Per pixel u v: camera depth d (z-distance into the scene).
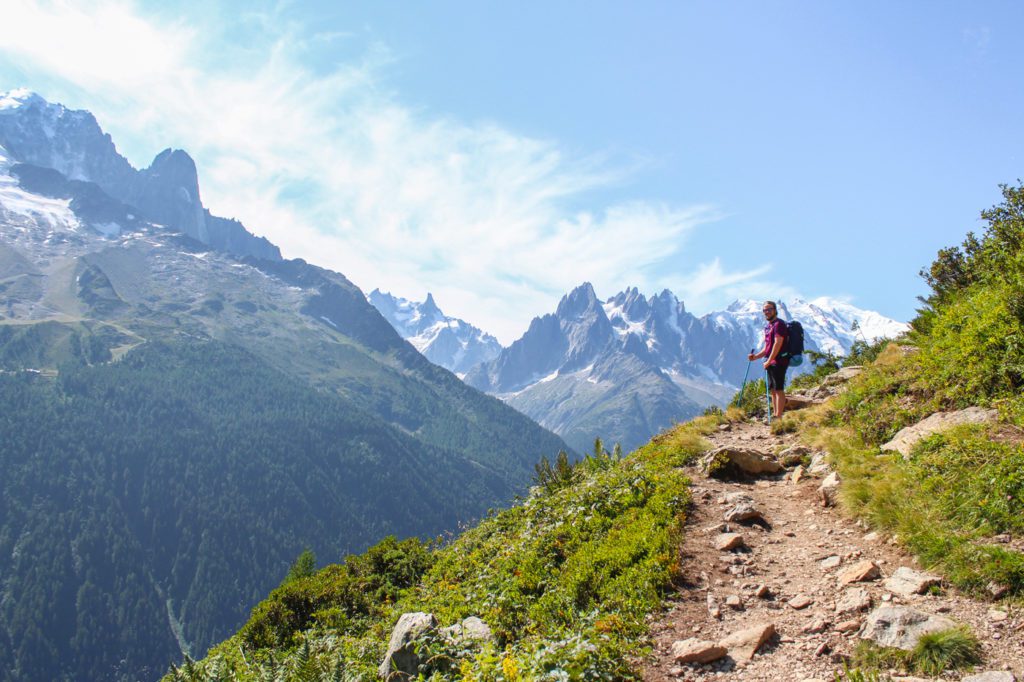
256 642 13.69
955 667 5.41
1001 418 8.92
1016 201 14.04
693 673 6.29
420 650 7.89
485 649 7.23
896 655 5.75
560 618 8.28
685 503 10.55
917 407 11.10
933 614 6.16
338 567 17.25
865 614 6.59
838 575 7.56
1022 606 5.89
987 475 7.58
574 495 13.20
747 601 7.50
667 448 14.47
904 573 7.04
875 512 8.51
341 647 10.72
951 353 11.11
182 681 9.45
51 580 170.12
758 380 18.86
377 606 14.23
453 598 11.38
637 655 6.73
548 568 10.16
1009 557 6.30
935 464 8.59
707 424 16.50
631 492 11.66
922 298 16.00
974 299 11.94
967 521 7.30
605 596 8.26
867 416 12.00
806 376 22.20
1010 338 9.89
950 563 6.80
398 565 16.33
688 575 8.30
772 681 5.88
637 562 8.79
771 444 13.70
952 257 15.57
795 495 10.66
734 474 12.12
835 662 5.97
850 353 21.42
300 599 14.78
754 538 9.19
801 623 6.77
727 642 6.63
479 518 17.92
